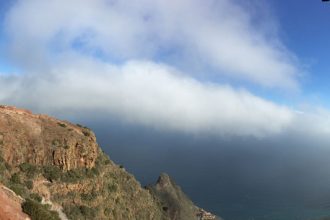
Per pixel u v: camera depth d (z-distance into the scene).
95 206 95.50
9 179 75.19
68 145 93.56
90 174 98.94
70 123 107.50
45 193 81.38
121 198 117.50
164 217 161.25
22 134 88.62
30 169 82.62
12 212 36.75
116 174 124.19
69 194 88.75
